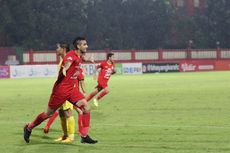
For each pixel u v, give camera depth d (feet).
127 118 110.11
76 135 85.81
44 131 88.17
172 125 95.30
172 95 182.60
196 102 149.79
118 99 168.96
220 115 112.16
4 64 556.92
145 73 544.62
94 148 71.26
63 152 68.49
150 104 146.10
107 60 140.87
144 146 71.87
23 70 460.14
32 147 72.95
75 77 75.77
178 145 72.08
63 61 75.46
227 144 72.33
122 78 385.70
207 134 82.38
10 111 133.49
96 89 140.67
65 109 78.64
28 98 183.83
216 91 200.23
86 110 73.97
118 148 70.64
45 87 266.77
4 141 79.00
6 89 249.14
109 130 89.81
